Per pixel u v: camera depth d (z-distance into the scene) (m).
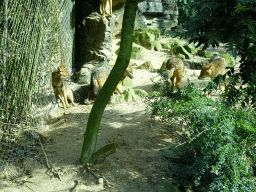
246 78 3.25
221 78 3.82
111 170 3.74
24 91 4.14
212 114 3.28
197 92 3.84
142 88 7.72
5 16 3.81
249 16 2.23
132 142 4.56
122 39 3.28
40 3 4.44
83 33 7.55
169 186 3.37
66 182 3.47
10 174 3.62
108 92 3.50
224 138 2.90
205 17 2.46
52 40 5.55
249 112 3.68
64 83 6.00
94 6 7.47
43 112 5.12
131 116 5.60
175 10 15.87
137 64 9.95
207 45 2.32
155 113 4.01
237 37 2.23
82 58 7.68
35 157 4.02
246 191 2.69
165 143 4.60
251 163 3.15
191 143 3.30
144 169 3.80
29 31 4.13
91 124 3.67
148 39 11.93
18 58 3.98
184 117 3.60
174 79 7.01
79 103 6.58
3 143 3.87
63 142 4.50
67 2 6.88
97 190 3.33
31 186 3.37
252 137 3.00
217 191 2.82
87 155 3.74
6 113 3.93
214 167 2.68
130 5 3.17
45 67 5.26
